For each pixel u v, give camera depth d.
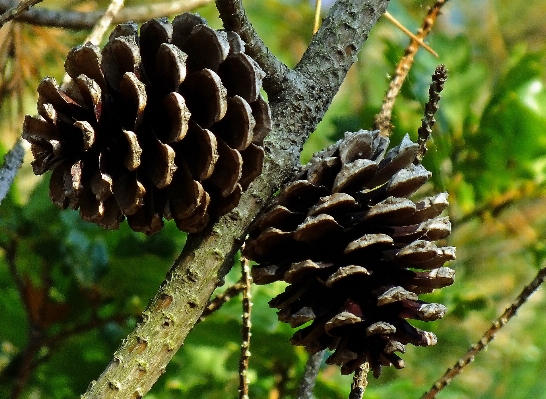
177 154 0.67
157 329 0.67
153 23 0.67
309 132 0.70
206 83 0.66
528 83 0.86
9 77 0.82
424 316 0.68
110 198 0.68
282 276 0.68
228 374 0.86
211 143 0.66
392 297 0.67
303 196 0.68
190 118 0.67
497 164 0.86
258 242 0.68
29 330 0.84
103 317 0.85
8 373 0.86
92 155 0.67
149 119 0.67
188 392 0.84
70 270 0.85
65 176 0.67
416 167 0.69
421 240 0.67
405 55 0.76
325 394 0.82
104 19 0.71
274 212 0.68
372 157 0.69
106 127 0.67
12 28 0.81
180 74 0.66
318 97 0.70
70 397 0.86
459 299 0.85
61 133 0.67
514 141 0.85
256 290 0.84
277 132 0.69
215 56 0.67
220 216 0.68
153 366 0.67
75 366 0.84
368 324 0.68
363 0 0.71
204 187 0.67
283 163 0.69
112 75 0.67
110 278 0.84
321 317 0.68
